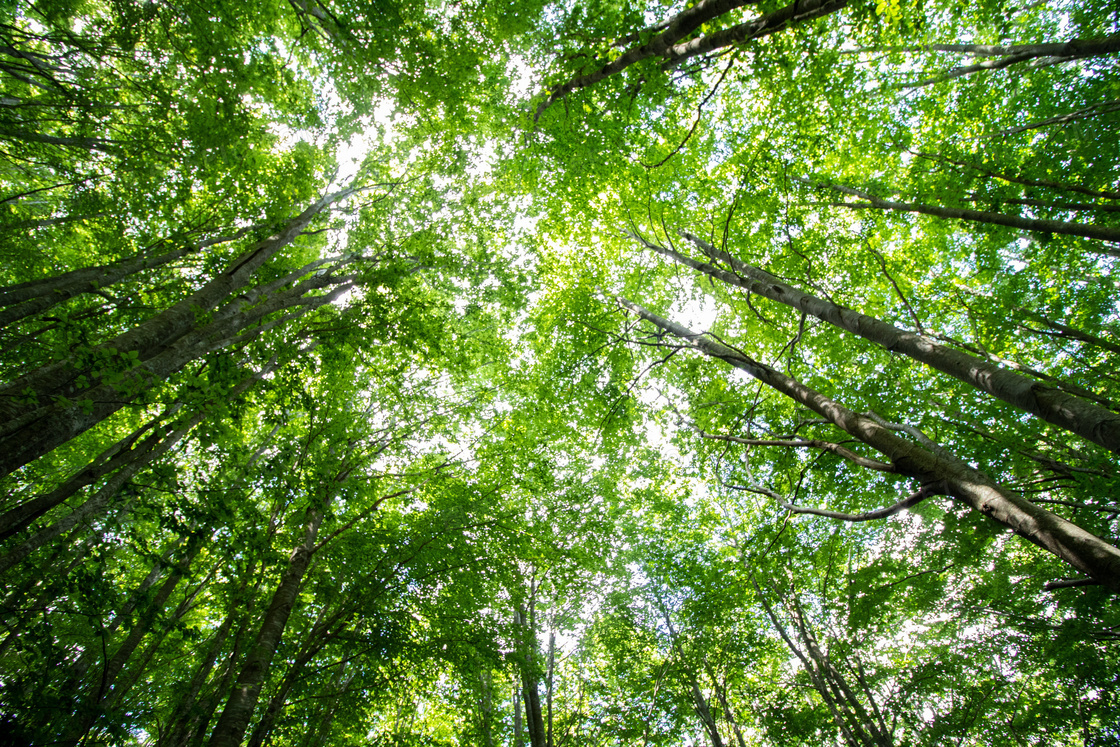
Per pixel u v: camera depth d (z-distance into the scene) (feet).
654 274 43.32
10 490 27.78
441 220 38.52
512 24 24.90
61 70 23.68
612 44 22.76
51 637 17.95
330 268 31.89
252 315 23.53
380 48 23.77
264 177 29.50
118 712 19.36
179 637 26.96
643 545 46.88
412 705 32.55
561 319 38.60
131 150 25.67
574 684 50.03
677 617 44.14
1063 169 28.14
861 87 32.09
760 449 32.35
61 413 14.06
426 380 36.65
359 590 26.43
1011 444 26.76
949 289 33.45
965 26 32.76
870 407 30.58
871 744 31.94
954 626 37.14
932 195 30.40
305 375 27.09
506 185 39.55
